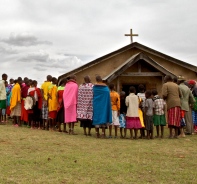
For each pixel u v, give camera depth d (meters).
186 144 10.08
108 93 11.42
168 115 11.48
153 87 19.75
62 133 12.31
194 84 13.48
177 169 6.89
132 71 19.27
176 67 20.91
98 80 11.55
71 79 12.33
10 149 8.48
